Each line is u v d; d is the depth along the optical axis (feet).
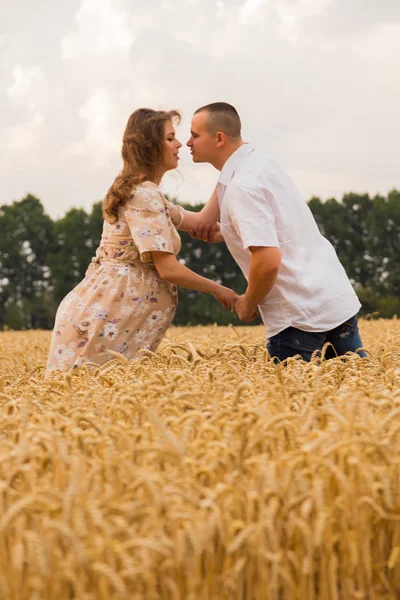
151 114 16.76
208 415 8.61
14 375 17.16
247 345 17.29
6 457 6.89
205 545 5.86
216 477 7.11
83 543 5.71
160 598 5.92
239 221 16.19
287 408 8.84
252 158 16.94
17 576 5.76
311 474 6.80
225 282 190.39
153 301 16.93
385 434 7.88
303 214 17.13
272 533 6.04
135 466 6.93
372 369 13.16
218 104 17.35
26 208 215.72
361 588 6.52
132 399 9.45
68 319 16.80
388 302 179.52
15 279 213.87
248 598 6.17
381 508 6.69
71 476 6.53
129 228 16.69
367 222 194.70
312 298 16.78
